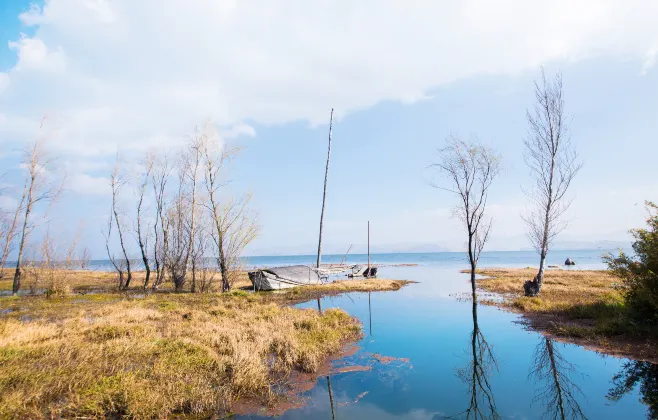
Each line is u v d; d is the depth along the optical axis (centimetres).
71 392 645
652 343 985
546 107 1967
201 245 2655
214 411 636
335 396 718
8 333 1034
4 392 605
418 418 628
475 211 1969
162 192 3019
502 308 1719
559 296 1880
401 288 2780
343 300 2120
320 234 3534
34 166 2512
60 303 1923
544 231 1952
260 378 757
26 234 2491
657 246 1032
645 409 651
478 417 628
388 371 868
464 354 999
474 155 2011
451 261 10669
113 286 3108
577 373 834
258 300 2100
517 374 845
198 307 1688
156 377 720
